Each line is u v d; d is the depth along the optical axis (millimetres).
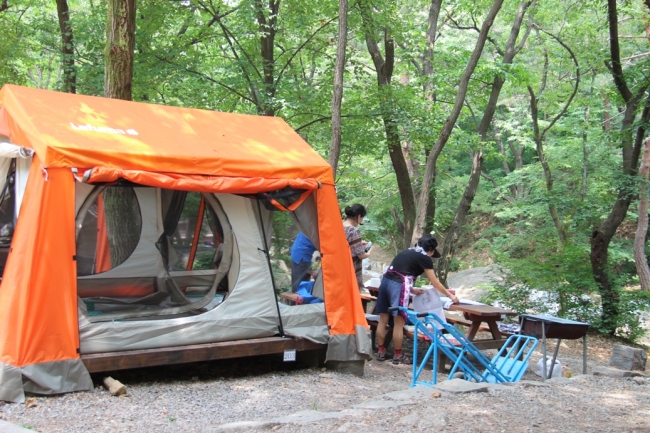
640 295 11625
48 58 17297
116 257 5930
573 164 18266
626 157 12469
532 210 18812
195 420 4445
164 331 5410
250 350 5742
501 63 12336
